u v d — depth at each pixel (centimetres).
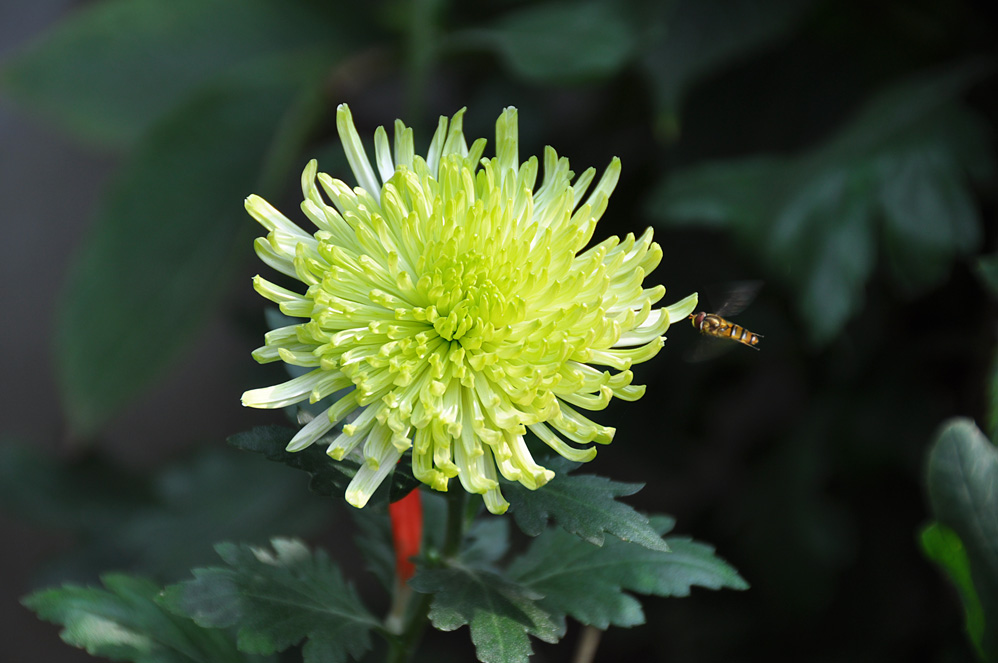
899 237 67
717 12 76
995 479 52
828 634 82
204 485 89
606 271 48
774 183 72
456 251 47
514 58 77
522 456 47
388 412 46
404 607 51
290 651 67
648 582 49
